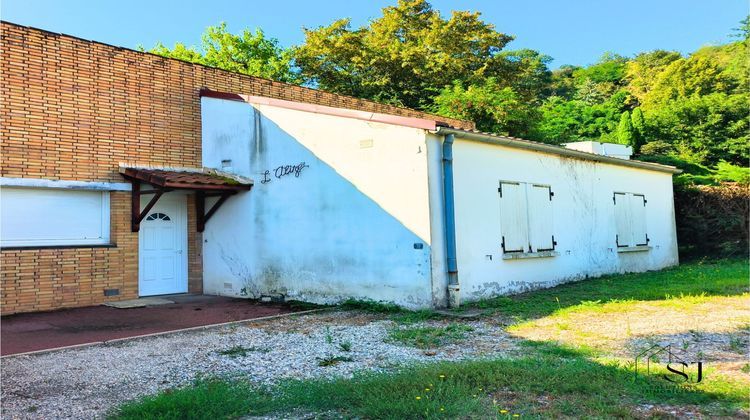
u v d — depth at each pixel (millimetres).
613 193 13945
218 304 10398
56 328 7969
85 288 10172
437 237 8688
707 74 36688
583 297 9578
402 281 8828
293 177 10648
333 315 8750
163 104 11766
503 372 4684
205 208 12312
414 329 7184
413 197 8758
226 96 12016
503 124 24328
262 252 11109
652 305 8508
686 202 17391
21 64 9711
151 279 11578
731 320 7129
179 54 27609
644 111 37344
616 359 5246
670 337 6199
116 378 5094
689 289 9992
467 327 7164
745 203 16375
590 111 36750
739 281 10922
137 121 11289
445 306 8672
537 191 11250
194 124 12320
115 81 10992
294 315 8906
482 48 30469
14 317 8969
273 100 11055
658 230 15742
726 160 26906
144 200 11500
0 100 9398
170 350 6293
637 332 6527
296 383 4699
